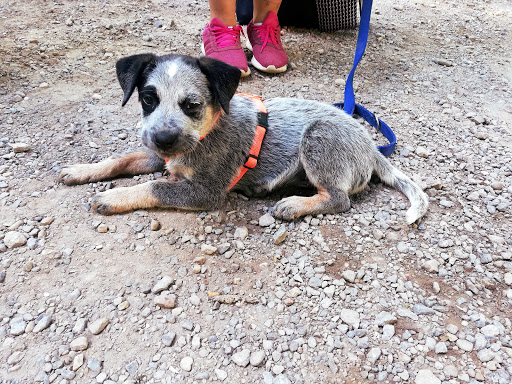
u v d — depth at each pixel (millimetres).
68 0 1327
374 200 699
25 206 613
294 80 1023
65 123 801
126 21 1235
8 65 960
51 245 561
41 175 673
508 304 533
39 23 1167
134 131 801
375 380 442
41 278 518
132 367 438
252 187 701
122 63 582
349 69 1099
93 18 1229
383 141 838
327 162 662
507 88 1055
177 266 554
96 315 483
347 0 1242
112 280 525
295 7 1276
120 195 617
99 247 565
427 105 968
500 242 621
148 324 481
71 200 634
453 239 625
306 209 640
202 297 520
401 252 601
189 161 621
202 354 456
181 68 565
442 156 804
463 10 1639
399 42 1290
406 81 1064
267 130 680
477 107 967
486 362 461
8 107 825
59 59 1013
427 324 501
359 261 583
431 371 449
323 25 1297
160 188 630
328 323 499
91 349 451
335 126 679
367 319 505
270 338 478
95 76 964
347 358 462
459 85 1061
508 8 1698
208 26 1007
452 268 580
